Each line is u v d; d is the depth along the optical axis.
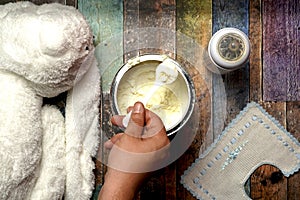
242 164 1.07
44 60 0.93
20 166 0.95
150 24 1.06
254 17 1.06
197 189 1.06
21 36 0.93
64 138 1.03
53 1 1.05
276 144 1.07
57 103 1.06
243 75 1.06
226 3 1.06
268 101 1.06
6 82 0.96
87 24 0.99
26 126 0.96
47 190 1.00
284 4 1.06
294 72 1.07
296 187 1.07
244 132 1.06
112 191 0.91
